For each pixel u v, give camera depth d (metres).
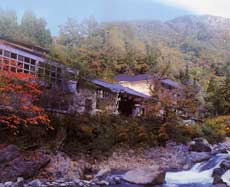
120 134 18.73
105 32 69.62
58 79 18.72
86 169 14.34
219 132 25.75
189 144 20.89
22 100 13.04
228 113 36.41
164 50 78.00
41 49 20.41
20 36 48.47
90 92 21.19
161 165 16.78
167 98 22.34
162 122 21.98
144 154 18.31
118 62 52.22
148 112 22.75
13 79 13.16
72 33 66.44
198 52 83.25
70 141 16.03
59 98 16.92
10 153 12.09
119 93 24.77
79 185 11.64
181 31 128.62
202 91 38.91
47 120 14.34
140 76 38.19
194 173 15.06
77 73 20.11
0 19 54.66
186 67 56.09
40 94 15.27
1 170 11.47
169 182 13.20
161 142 20.48
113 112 22.59
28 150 13.37
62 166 13.34
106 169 14.23
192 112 26.02
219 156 17.53
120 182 12.56
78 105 19.09
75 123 16.56
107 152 17.03
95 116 19.14
